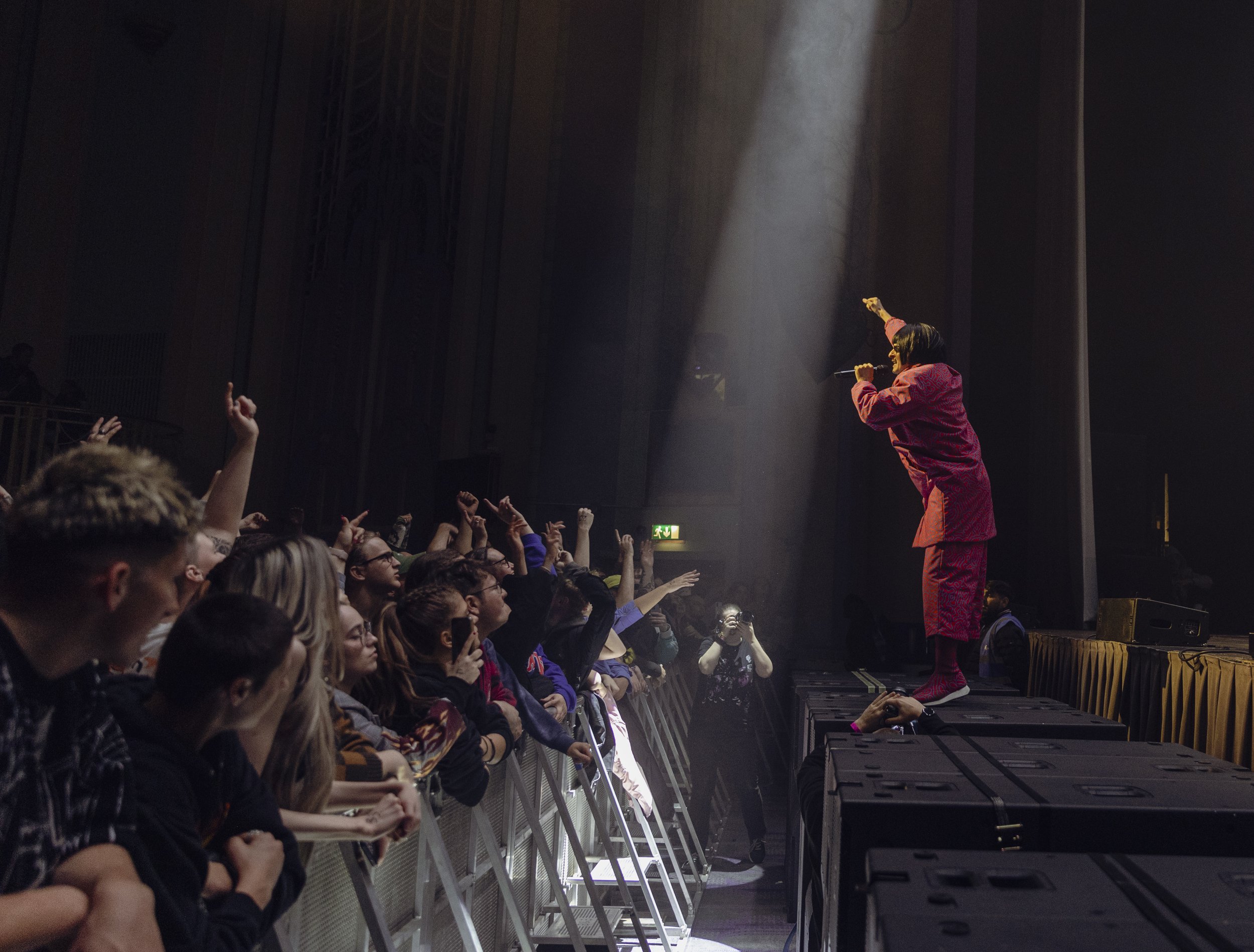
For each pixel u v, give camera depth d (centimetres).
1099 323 1285
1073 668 570
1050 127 1004
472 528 429
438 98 1498
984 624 621
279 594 181
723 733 609
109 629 114
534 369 1398
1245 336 1231
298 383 1491
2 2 1448
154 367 1438
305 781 176
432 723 230
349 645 225
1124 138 1286
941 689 355
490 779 309
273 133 1502
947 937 122
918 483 366
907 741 269
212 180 1460
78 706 116
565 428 1367
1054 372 975
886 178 1130
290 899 151
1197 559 1245
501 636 370
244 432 254
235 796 146
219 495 251
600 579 457
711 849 639
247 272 1480
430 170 1484
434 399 1430
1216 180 1249
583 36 1430
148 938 108
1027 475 1066
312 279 1509
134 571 113
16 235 1438
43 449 991
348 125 1523
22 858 107
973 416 1087
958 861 156
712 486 1253
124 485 113
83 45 1496
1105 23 1295
